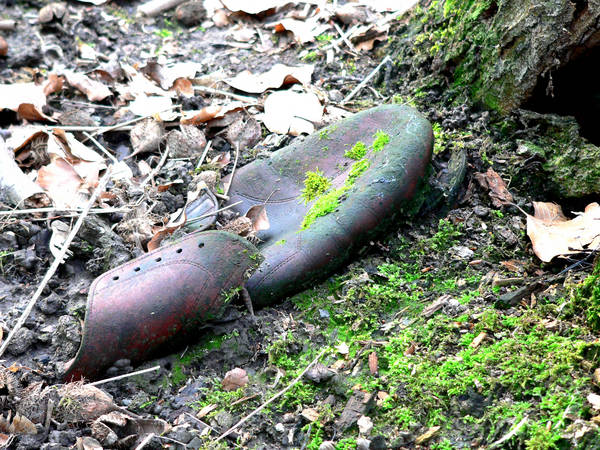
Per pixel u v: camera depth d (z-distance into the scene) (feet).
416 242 3.11
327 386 2.78
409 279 3.02
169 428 2.69
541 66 3.28
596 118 3.43
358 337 2.88
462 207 3.22
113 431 2.67
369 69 3.83
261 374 2.83
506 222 3.15
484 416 2.65
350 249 3.01
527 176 3.26
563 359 2.68
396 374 2.78
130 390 2.78
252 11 4.15
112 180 3.37
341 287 3.01
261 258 2.86
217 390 2.79
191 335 2.84
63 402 2.69
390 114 3.20
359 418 2.70
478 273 3.02
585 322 2.78
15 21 4.19
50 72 3.92
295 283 2.96
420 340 2.85
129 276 2.78
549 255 2.99
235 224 3.05
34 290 3.04
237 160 3.41
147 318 2.76
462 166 3.24
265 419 2.72
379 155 3.10
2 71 3.92
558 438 2.55
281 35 4.08
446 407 2.69
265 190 3.23
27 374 2.79
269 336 2.89
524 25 3.28
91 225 3.08
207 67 3.95
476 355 2.77
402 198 3.04
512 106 3.37
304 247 2.96
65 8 4.19
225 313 2.86
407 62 3.72
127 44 4.13
